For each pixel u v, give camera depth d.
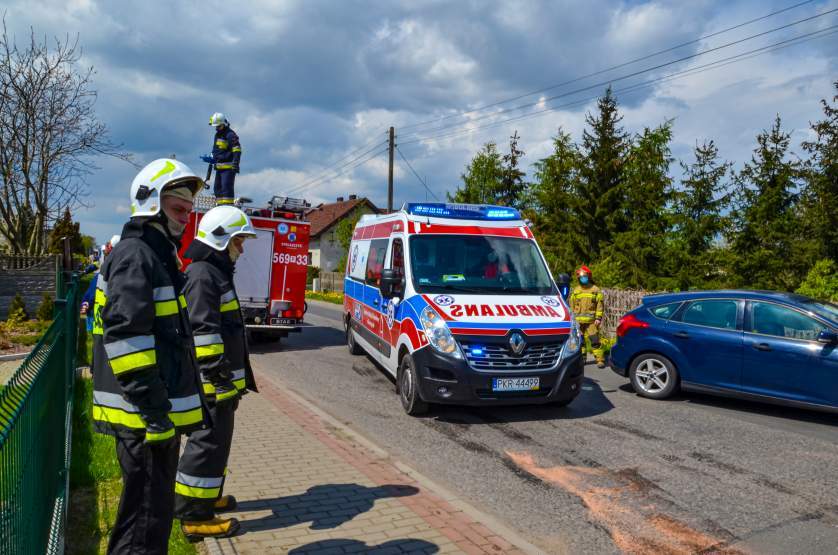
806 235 19.69
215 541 3.91
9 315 16.42
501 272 8.17
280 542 3.95
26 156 18.08
